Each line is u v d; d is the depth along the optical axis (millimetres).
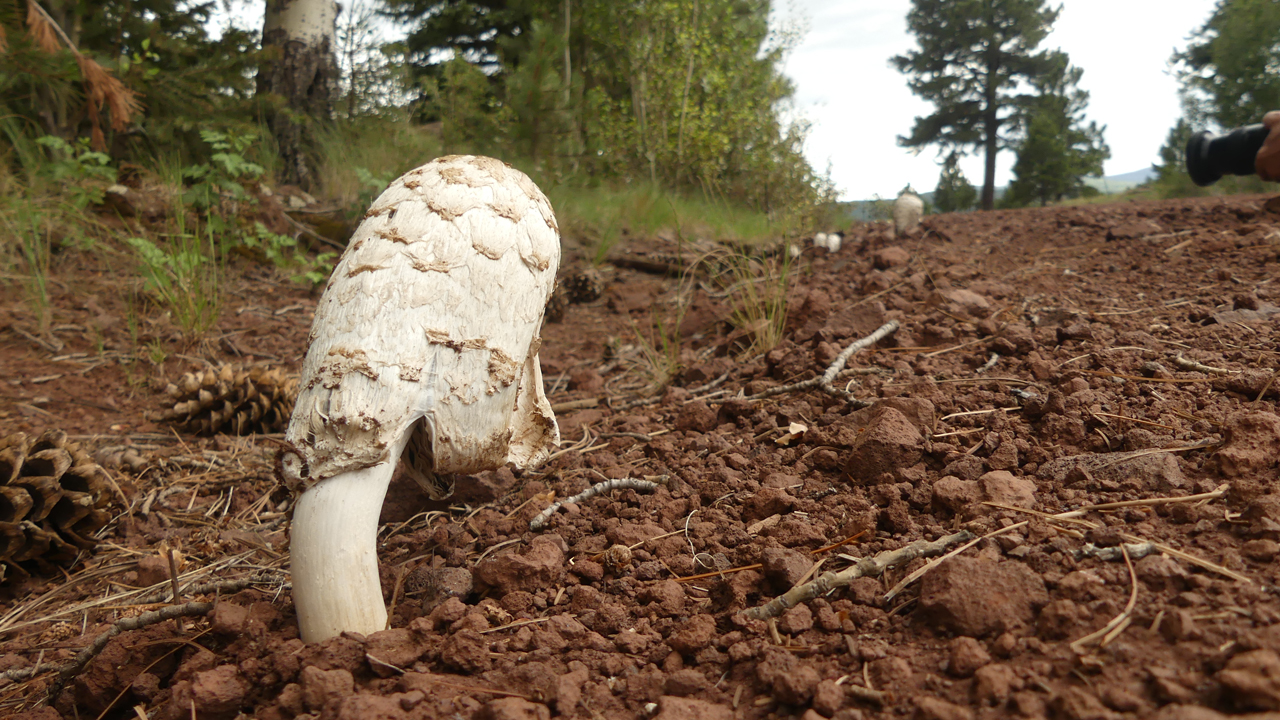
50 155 1055
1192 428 384
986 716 246
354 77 1662
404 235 329
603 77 2027
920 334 607
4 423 627
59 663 376
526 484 482
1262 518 300
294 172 1385
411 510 470
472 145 1504
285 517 505
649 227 1287
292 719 293
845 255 1079
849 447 444
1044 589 289
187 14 1240
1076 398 422
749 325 707
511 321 335
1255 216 886
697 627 317
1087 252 855
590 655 313
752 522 396
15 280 859
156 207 993
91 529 474
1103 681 247
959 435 424
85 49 1061
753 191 1618
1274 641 241
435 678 300
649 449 510
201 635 352
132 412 678
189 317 805
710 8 1897
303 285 1014
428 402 322
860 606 311
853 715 259
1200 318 547
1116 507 333
